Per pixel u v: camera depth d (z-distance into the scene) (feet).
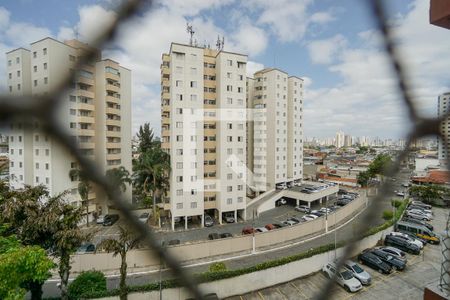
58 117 4.11
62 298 34.40
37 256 24.21
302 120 135.23
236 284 42.52
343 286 44.50
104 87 90.17
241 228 80.38
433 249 61.26
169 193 83.05
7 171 80.02
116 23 4.67
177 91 80.23
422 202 104.32
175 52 79.97
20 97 3.57
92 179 5.01
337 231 69.92
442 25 7.16
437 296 9.98
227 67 85.61
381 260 51.44
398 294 42.75
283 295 42.42
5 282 20.80
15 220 32.86
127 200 6.34
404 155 7.29
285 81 123.54
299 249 58.75
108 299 36.73
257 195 118.21
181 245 53.01
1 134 3.50
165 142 87.25
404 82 6.84
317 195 104.47
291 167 129.39
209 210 93.04
